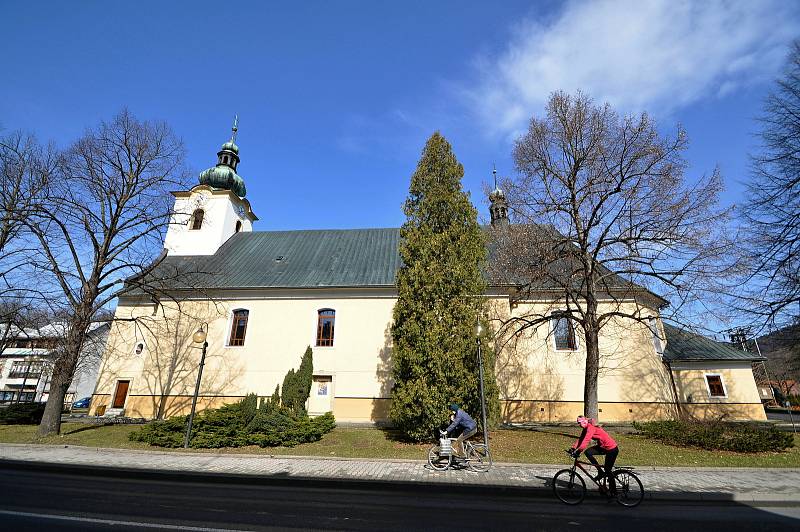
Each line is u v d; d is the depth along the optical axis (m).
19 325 22.02
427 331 14.24
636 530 6.51
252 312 22.11
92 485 9.09
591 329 15.55
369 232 27.77
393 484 9.31
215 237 27.52
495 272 17.34
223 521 6.58
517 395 20.89
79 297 17.09
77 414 26.25
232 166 31.19
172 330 22.25
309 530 6.22
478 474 10.20
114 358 23.03
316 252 25.78
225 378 21.14
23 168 18.84
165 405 21.12
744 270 14.09
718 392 20.95
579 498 8.29
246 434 14.16
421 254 15.43
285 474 10.15
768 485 9.28
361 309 21.72
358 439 15.18
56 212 17.03
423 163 17.30
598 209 15.94
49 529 6.05
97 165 17.78
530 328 21.64
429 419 13.74
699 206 14.55
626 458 12.12
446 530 6.36
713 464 11.40
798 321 13.91
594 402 14.94
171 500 7.87
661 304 19.61
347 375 20.62
